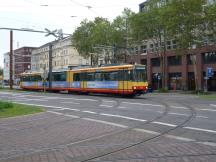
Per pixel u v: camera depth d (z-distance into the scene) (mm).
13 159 9805
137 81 41625
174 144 11531
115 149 10875
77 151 10711
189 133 13812
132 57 84438
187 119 18609
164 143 11750
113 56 76000
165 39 64812
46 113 22938
